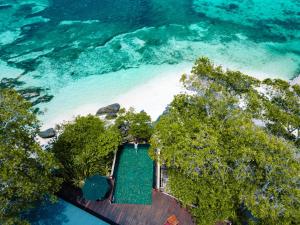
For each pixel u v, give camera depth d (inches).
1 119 1093.8
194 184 1085.1
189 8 2923.2
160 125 1301.7
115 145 1378.0
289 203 996.6
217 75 1533.0
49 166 1079.6
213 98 1365.7
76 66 2196.1
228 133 1192.8
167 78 2078.0
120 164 1450.5
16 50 2356.1
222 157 1115.9
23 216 1115.9
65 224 1099.3
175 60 2255.2
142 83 2039.9
